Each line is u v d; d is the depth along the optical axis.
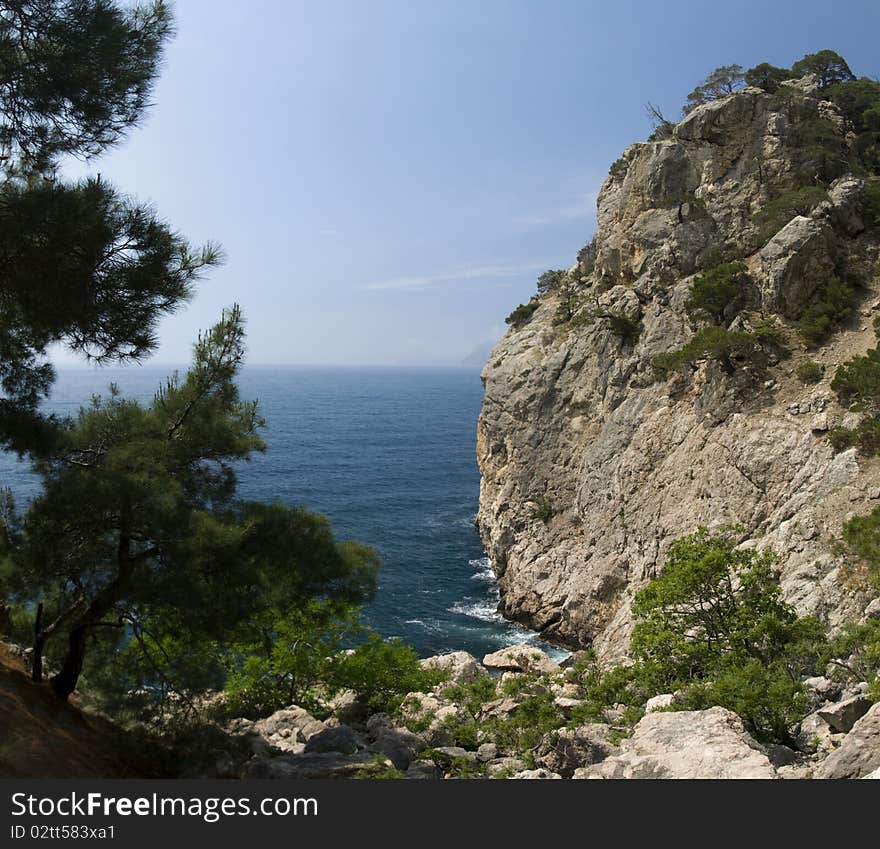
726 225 55.53
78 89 13.06
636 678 22.69
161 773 14.37
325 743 16.55
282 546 16.83
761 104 57.06
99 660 16.97
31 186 13.34
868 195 49.81
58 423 15.39
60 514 13.84
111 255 13.34
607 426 55.22
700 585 23.83
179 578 14.20
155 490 14.43
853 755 11.05
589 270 74.50
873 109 56.44
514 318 79.75
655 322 54.12
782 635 22.38
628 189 64.56
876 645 19.33
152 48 13.82
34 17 12.70
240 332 18.09
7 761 11.70
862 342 43.66
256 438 18.81
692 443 47.00
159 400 17.80
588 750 14.30
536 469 61.97
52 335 14.02
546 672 37.03
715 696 16.73
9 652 16.94
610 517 51.62
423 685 23.39
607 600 48.47
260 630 21.05
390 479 110.94
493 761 16.38
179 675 15.44
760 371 45.72
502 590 60.06
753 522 40.81
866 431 37.59
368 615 53.91
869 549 28.78
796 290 47.41
